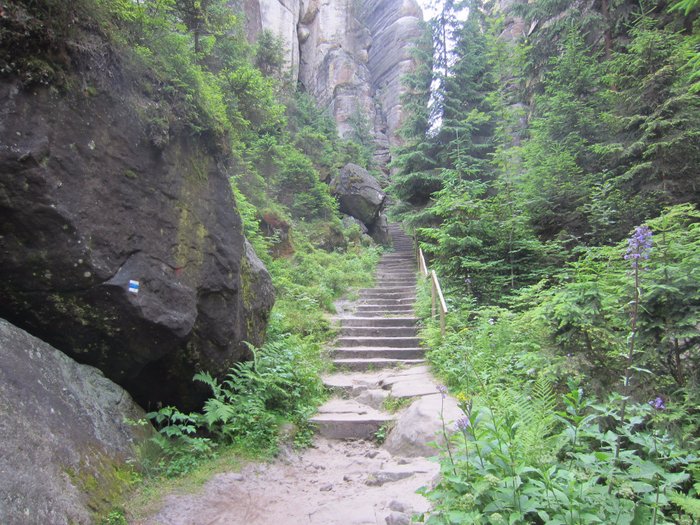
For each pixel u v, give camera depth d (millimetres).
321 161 21031
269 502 3436
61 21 3066
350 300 11477
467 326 7785
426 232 10172
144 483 3250
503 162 11625
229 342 4516
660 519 2062
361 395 6254
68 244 3080
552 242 9219
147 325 3523
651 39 8375
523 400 3400
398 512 3088
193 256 4070
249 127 11906
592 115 10156
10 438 2385
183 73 4328
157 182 3779
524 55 13914
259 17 27828
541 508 2176
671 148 7730
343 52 38250
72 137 3150
